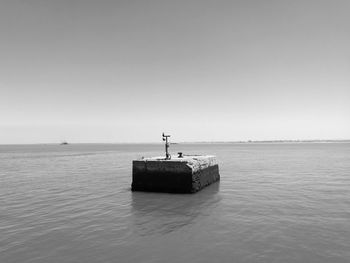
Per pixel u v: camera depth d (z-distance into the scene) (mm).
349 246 11438
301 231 13211
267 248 11312
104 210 17391
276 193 22234
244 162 54469
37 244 11859
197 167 22938
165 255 10742
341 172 36375
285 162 54062
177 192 21750
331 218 15305
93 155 93000
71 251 11141
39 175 36031
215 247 11445
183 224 14461
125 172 38969
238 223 14531
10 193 23359
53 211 17281
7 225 14453
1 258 10555
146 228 13844
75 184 28047
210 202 19125
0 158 77938
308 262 10094
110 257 10586
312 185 26062
